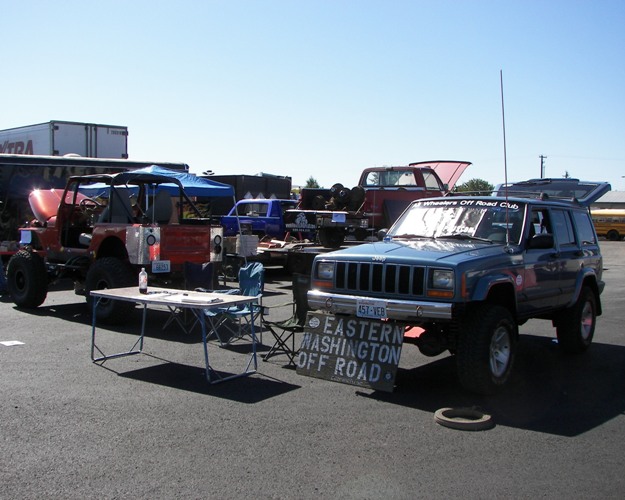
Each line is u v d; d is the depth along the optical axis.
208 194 15.00
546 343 9.08
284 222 17.69
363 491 4.05
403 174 17.84
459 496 4.00
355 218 16.19
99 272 9.38
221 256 10.30
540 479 4.29
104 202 11.48
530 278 6.84
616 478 4.32
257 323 10.08
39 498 3.88
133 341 8.45
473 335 5.96
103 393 6.08
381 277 6.17
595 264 8.54
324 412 5.62
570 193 12.66
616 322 10.97
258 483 4.14
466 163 18.77
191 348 8.09
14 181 16.92
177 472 4.30
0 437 4.90
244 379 6.67
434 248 6.48
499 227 7.09
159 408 5.65
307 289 7.12
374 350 6.29
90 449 4.68
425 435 5.10
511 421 5.51
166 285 9.89
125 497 3.91
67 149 22.58
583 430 5.30
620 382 6.90
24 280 11.04
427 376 7.00
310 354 6.67
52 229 10.95
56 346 8.09
